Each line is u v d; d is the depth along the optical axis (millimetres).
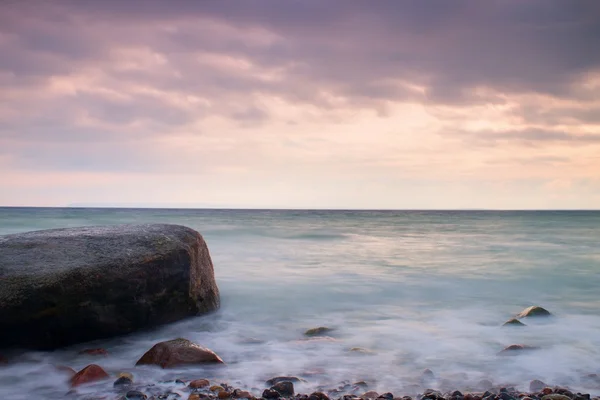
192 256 7621
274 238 25156
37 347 6152
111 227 8000
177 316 7395
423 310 8898
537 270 13586
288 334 7258
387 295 10180
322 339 6848
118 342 6645
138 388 4977
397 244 22344
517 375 5527
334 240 24531
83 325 6387
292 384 4945
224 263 14453
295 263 14711
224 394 4676
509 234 30297
